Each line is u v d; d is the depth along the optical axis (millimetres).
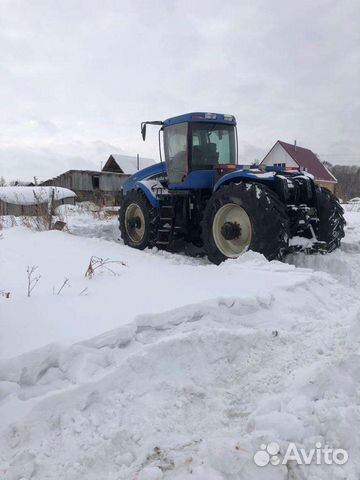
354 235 7895
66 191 17297
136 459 2350
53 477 2221
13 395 2578
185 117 7625
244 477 2143
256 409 2691
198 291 4172
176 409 2789
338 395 2766
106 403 2707
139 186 8539
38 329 3133
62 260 5965
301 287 4652
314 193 6574
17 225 10125
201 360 3252
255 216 5984
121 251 6926
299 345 3564
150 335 3324
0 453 2311
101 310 3561
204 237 6766
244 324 3840
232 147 8078
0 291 4375
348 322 3869
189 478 2148
